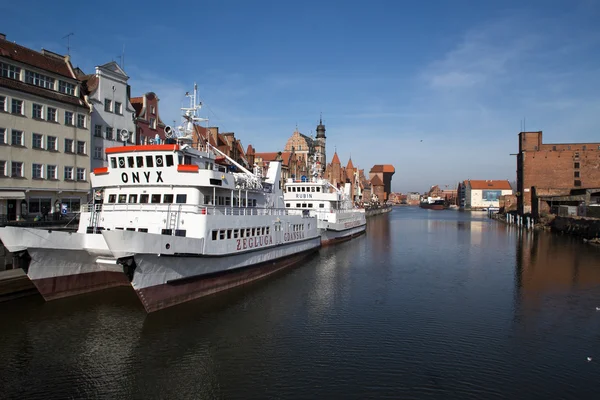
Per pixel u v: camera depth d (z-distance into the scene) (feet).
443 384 55.83
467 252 176.65
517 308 90.02
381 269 133.08
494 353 65.92
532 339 71.97
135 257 69.56
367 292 101.91
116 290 90.94
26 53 130.93
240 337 70.33
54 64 138.72
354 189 613.11
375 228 315.58
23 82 125.90
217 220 88.22
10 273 81.61
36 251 73.15
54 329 71.00
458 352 66.03
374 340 70.38
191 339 68.90
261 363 61.16
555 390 54.90
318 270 127.75
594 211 247.29
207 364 60.64
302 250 143.13
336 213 202.59
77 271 82.69
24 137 124.98
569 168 376.48
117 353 63.41
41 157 130.00
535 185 382.63
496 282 115.44
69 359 61.31
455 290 105.60
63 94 137.90
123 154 90.02
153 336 69.51
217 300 88.63
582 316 84.89
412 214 609.01
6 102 120.57
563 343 70.38
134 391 53.52
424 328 76.59
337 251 172.86
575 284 113.09
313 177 219.20
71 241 77.41
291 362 61.62
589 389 55.21
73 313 77.97
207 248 84.89
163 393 53.21
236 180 98.07
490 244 206.39
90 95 148.46
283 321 78.59
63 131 137.08
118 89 160.66
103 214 89.76
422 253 172.14
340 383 55.72
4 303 80.33
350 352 65.41
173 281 78.69
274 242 116.98
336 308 87.81
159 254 72.95
